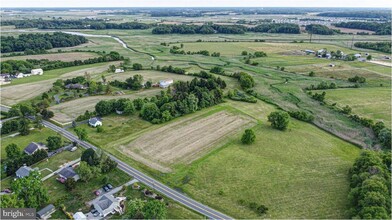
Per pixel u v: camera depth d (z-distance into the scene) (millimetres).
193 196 69625
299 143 94438
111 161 79562
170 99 119250
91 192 71125
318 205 66438
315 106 124875
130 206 61562
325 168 80750
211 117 113500
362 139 96750
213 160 84188
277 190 71625
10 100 132000
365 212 57875
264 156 86562
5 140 95875
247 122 109438
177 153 88000
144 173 78250
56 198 68750
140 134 99500
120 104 116250
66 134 99875
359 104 126812
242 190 71625
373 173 69250
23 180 64750
